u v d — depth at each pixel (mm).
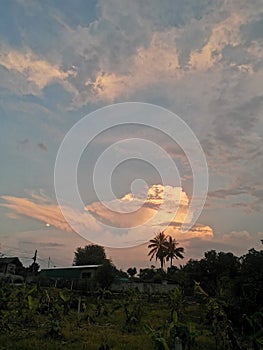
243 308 14086
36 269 51375
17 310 14562
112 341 11297
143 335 12781
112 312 17891
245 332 13648
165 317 17891
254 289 14727
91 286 33844
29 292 16297
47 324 13781
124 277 47562
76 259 58531
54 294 19234
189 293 27656
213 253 27078
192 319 17453
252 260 16016
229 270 25469
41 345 10234
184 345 9508
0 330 12383
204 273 26297
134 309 15398
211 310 12477
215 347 11117
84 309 18766
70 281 35031
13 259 47625
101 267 35750
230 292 15461
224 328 10695
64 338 11594
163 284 39156
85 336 12047
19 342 10500
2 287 18359
